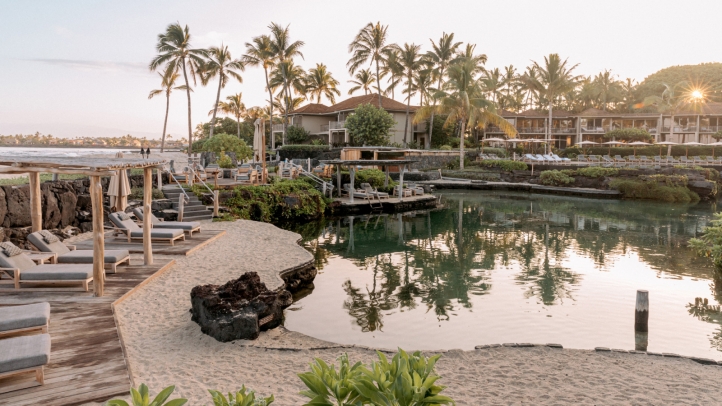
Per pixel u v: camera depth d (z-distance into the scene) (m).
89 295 8.89
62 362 6.06
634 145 58.12
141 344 7.38
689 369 7.18
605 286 13.77
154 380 6.20
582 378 6.76
